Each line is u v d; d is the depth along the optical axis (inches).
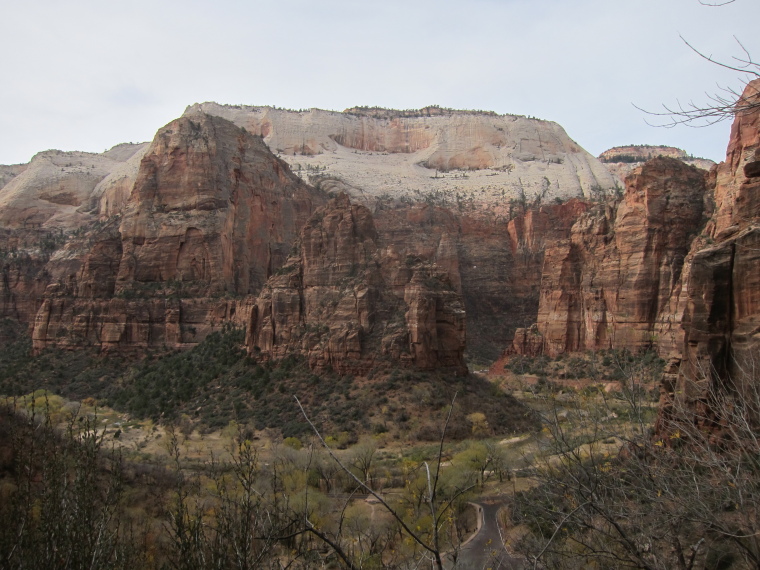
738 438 624.4
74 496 760.3
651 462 780.0
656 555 574.9
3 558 649.6
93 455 860.6
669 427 882.8
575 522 646.5
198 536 678.5
